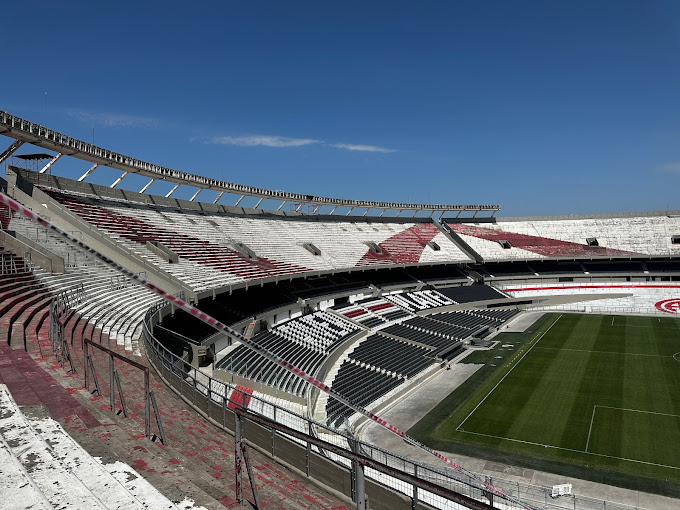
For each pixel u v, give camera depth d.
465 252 76.50
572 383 34.41
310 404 27.70
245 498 7.36
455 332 50.91
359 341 44.75
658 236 77.12
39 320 18.42
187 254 41.03
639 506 18.75
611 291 70.44
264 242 54.12
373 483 8.21
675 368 37.22
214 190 54.44
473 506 4.28
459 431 26.78
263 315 42.31
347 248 64.00
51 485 5.19
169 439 9.45
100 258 4.57
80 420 8.08
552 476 21.36
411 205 82.94
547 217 86.38
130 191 46.44
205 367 28.66
